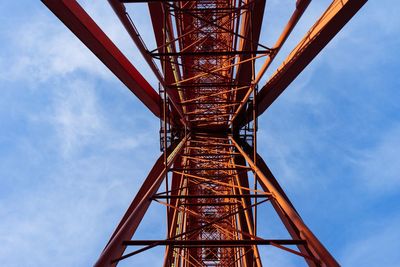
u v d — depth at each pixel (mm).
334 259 6980
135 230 8812
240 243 8523
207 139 22969
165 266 10109
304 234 8062
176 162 21547
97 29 13859
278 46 11719
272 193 10586
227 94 21906
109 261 7215
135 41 11000
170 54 11867
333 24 11734
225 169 16891
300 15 9914
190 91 22078
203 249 17719
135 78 17469
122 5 9703
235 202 15719
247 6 12719
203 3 19406
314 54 14000
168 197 10625
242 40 16328
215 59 21906
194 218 18125
